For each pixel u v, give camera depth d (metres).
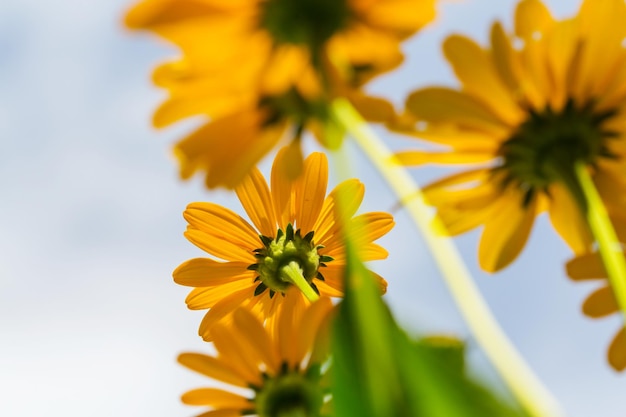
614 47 0.32
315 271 0.61
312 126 0.27
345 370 0.20
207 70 0.25
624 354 0.38
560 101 0.33
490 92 0.31
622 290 0.26
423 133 0.30
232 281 0.60
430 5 0.26
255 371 0.51
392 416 0.18
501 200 0.35
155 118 0.27
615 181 0.34
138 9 0.23
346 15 0.27
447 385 0.18
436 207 0.34
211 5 0.25
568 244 0.38
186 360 0.52
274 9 0.26
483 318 0.18
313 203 0.61
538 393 0.17
